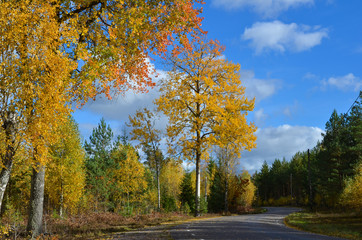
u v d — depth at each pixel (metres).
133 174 39.16
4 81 8.70
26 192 28.30
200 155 26.95
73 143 27.62
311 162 72.62
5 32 8.69
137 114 28.41
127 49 13.55
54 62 9.38
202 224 17.00
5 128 9.08
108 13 12.41
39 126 8.98
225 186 40.53
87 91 12.52
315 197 60.38
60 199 27.20
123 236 11.85
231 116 25.50
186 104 26.69
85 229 15.63
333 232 15.62
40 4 9.41
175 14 13.35
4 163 9.32
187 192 57.75
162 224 18.11
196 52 26.00
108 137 44.00
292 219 24.25
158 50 14.78
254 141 25.23
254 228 15.17
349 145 48.19
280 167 109.69
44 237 11.73
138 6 12.66
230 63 26.44
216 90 25.94
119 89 14.60
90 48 12.16
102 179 37.25
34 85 9.20
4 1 9.01
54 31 9.42
